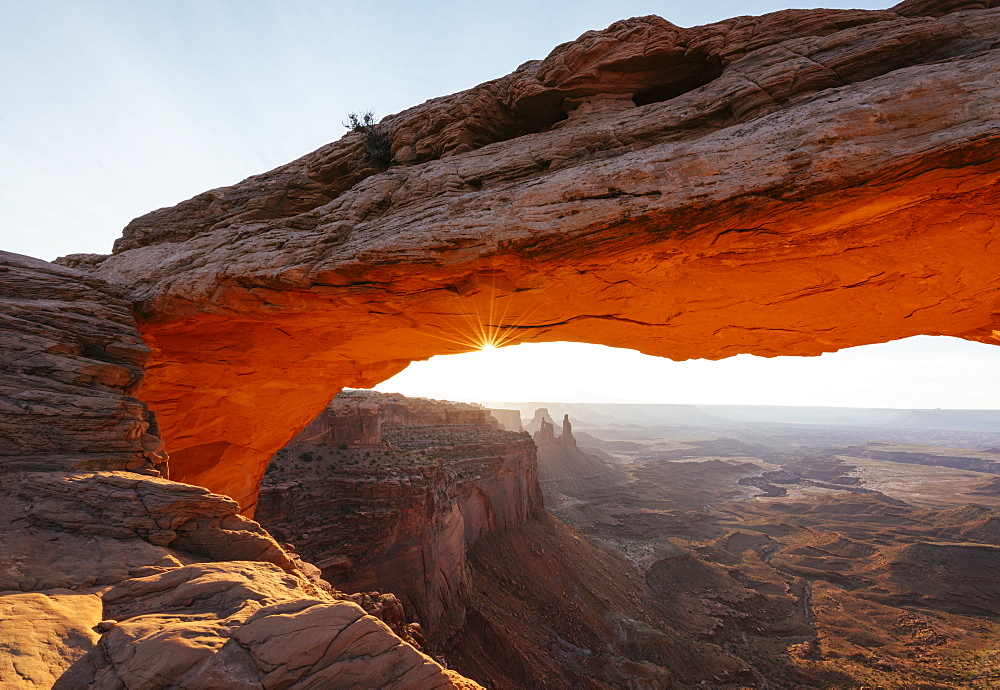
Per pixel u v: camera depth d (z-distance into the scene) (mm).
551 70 10336
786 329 11688
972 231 7797
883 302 10070
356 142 13430
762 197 7414
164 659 4172
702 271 9359
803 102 7953
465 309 11320
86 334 10727
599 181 8562
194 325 13352
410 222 9914
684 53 9609
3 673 3939
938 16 8117
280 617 4625
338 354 16250
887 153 6723
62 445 8461
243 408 17719
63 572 5895
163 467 9828
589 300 10672
